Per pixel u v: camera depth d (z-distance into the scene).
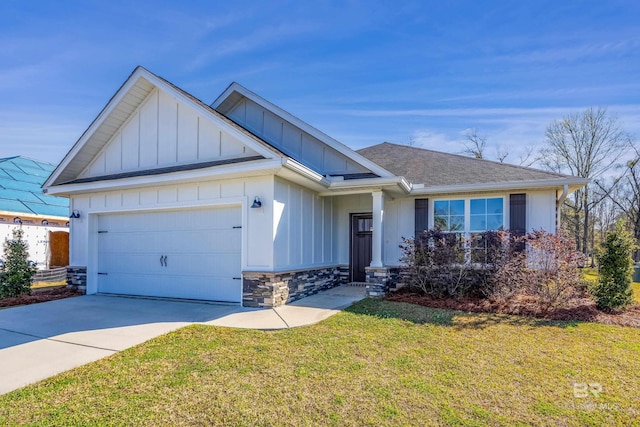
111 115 10.24
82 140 10.45
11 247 10.47
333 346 5.56
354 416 3.52
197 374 4.51
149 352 5.31
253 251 8.64
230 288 8.99
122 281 10.52
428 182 10.98
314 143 11.21
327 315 7.53
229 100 12.29
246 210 8.76
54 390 4.09
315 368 4.70
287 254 9.13
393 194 11.05
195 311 8.03
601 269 8.16
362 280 12.33
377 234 10.00
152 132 10.22
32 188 17.78
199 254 9.42
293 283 9.27
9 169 18.75
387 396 3.93
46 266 15.69
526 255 9.32
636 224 25.97
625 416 3.55
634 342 5.83
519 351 5.36
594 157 26.78
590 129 26.61
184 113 9.82
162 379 4.36
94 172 11.09
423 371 4.61
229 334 6.19
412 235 11.27
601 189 26.81
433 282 9.38
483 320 7.10
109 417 3.50
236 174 8.48
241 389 4.09
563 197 10.62
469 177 11.06
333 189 10.35
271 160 7.92
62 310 8.24
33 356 5.19
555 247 8.09
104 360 5.01
